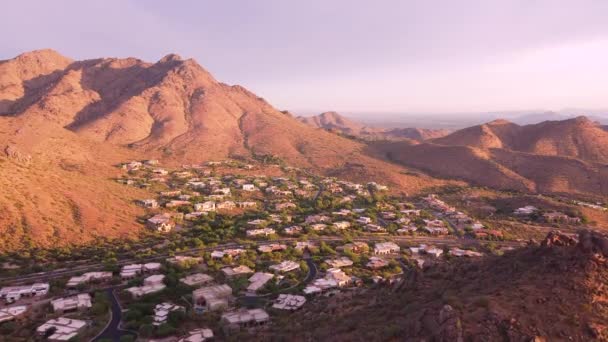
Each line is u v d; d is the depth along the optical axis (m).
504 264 45.34
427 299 44.41
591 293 34.03
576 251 39.59
